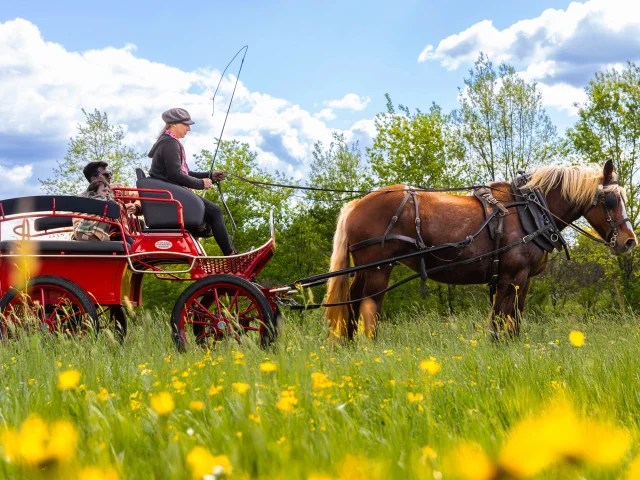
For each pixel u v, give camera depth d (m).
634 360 3.99
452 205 7.49
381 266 7.37
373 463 1.13
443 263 7.47
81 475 0.98
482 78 27.83
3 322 5.97
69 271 6.20
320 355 4.05
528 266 7.60
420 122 27.77
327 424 1.88
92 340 5.14
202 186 6.59
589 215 7.94
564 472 0.93
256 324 6.63
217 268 6.49
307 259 28.34
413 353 4.82
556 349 4.81
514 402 2.54
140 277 7.03
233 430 1.87
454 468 0.74
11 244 6.08
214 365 3.69
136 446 1.77
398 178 27.62
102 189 6.51
